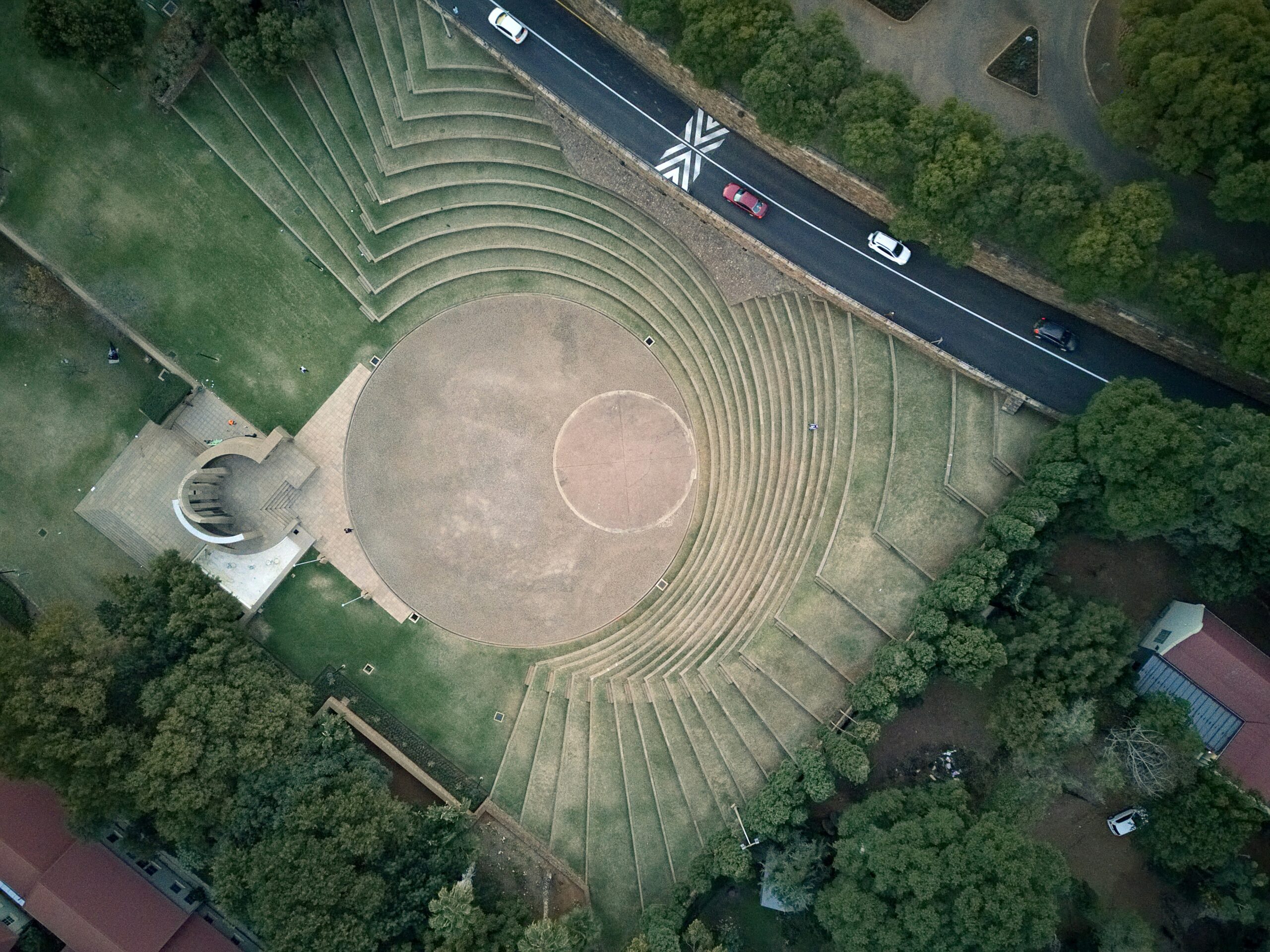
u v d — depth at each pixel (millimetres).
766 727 64562
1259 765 57406
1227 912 57375
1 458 67375
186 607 62438
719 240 66062
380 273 68375
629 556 69000
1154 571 62938
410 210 67812
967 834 55375
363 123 66938
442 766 66750
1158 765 56094
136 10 62812
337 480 68562
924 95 61312
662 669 66500
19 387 67562
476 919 58656
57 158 67438
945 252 59125
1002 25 60250
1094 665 57781
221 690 61031
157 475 67562
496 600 68938
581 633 68500
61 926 62156
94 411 67812
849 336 64938
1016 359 63094
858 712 61500
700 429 68438
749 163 64812
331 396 68750
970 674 58375
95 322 67625
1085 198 56469
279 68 63656
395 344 68938
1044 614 59406
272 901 56344
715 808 64500
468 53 65750
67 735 58344
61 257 67562
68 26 60656
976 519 63000
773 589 65188
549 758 66750
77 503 67625
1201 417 56250
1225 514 54594
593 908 64625
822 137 61062
